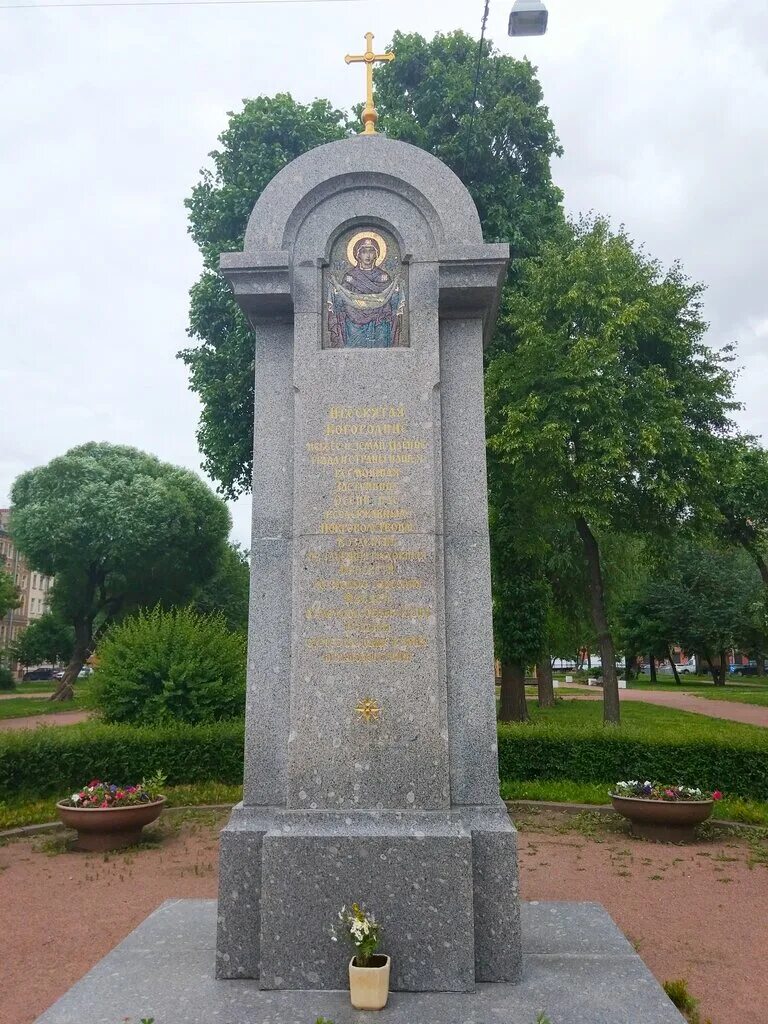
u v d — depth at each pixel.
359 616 5.00
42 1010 4.93
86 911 7.08
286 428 5.39
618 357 15.70
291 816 4.72
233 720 15.73
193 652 16.38
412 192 5.56
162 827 10.67
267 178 20.03
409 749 4.84
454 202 5.51
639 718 25.80
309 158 5.62
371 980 4.19
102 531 35.66
